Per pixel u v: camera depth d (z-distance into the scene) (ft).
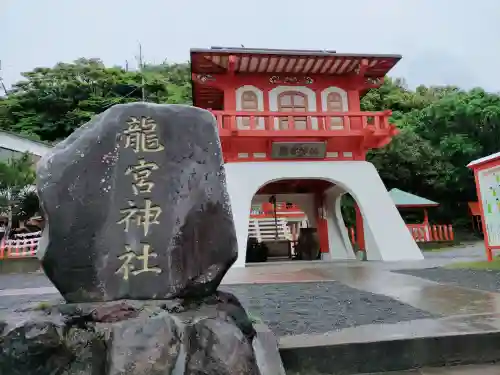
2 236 62.90
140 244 11.38
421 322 14.20
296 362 11.66
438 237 80.07
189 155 12.53
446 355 12.08
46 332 9.07
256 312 17.65
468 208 98.12
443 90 134.00
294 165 46.37
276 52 44.09
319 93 49.67
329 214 59.11
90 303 10.62
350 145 47.85
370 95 119.85
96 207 11.75
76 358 9.11
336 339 12.42
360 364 11.84
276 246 62.23
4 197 55.88
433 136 98.73
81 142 12.49
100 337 9.23
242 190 44.62
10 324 9.36
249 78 49.06
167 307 10.44
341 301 19.65
